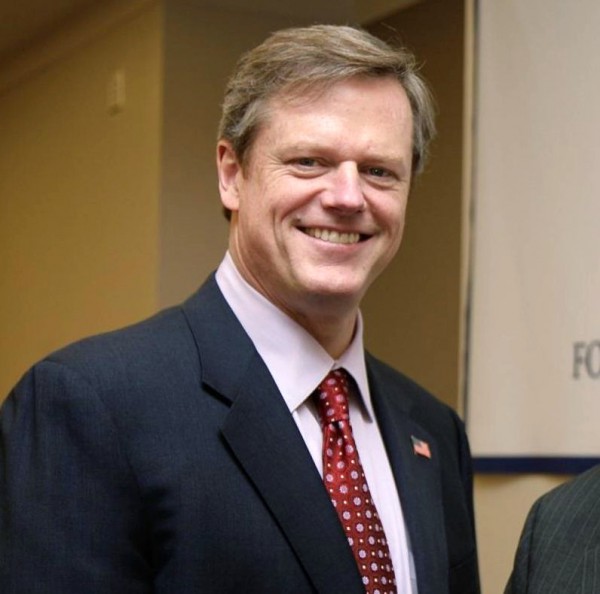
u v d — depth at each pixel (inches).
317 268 87.6
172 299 213.0
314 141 86.5
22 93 267.4
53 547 81.5
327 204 86.8
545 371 141.0
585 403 135.6
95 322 231.1
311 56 87.1
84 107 240.2
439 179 219.0
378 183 89.0
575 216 138.3
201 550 82.4
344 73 86.8
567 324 138.4
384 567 87.1
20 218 264.8
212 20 218.8
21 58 263.3
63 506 82.2
